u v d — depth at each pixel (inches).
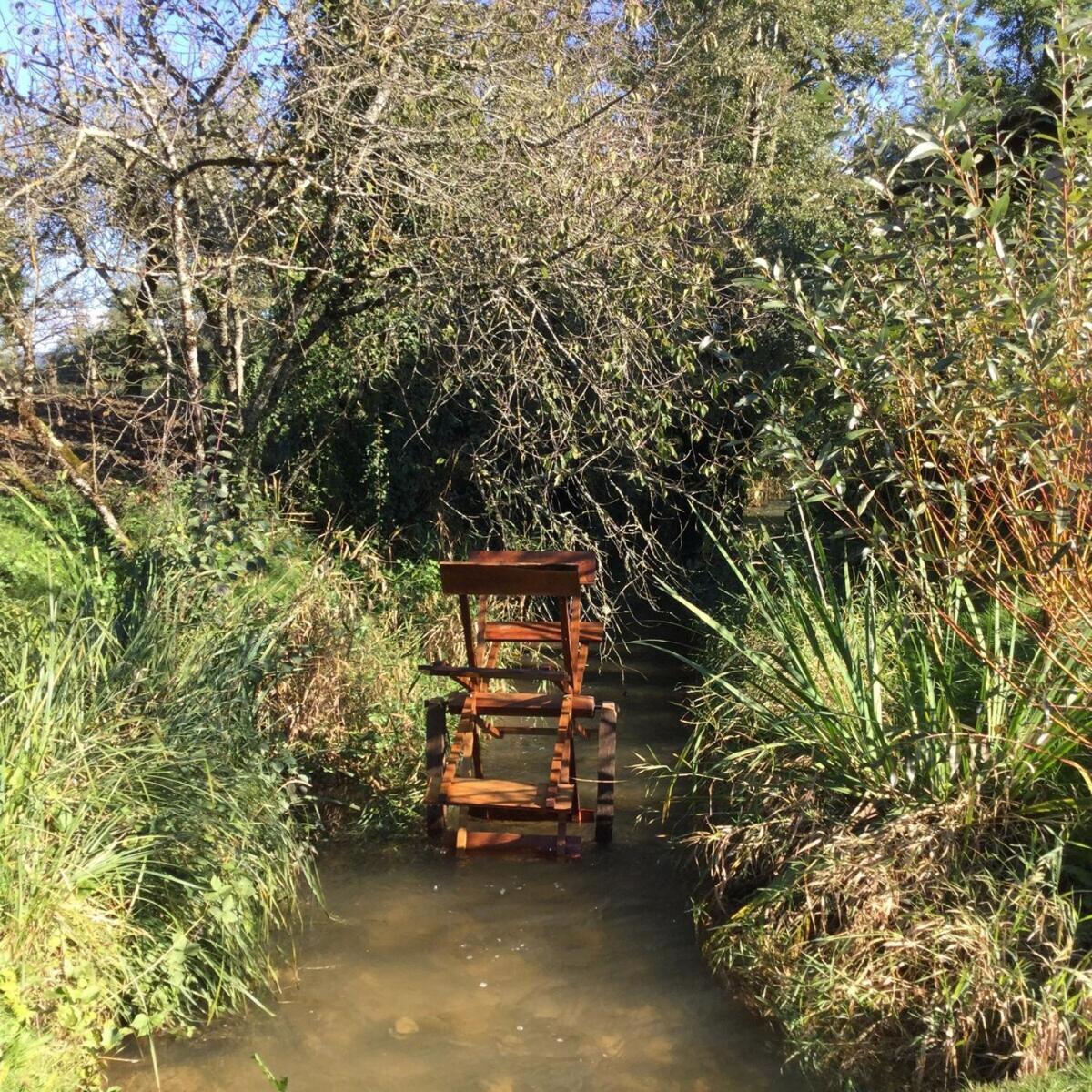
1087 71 173.0
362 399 454.3
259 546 328.5
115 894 192.1
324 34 320.5
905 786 214.2
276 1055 184.2
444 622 374.0
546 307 366.3
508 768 329.4
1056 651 189.6
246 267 358.9
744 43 618.5
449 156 341.4
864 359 189.9
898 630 232.7
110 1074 176.7
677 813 292.0
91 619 234.2
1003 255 170.2
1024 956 176.1
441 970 213.6
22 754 183.0
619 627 442.3
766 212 451.2
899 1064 173.0
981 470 196.9
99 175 315.6
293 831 247.3
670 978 209.9
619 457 406.0
